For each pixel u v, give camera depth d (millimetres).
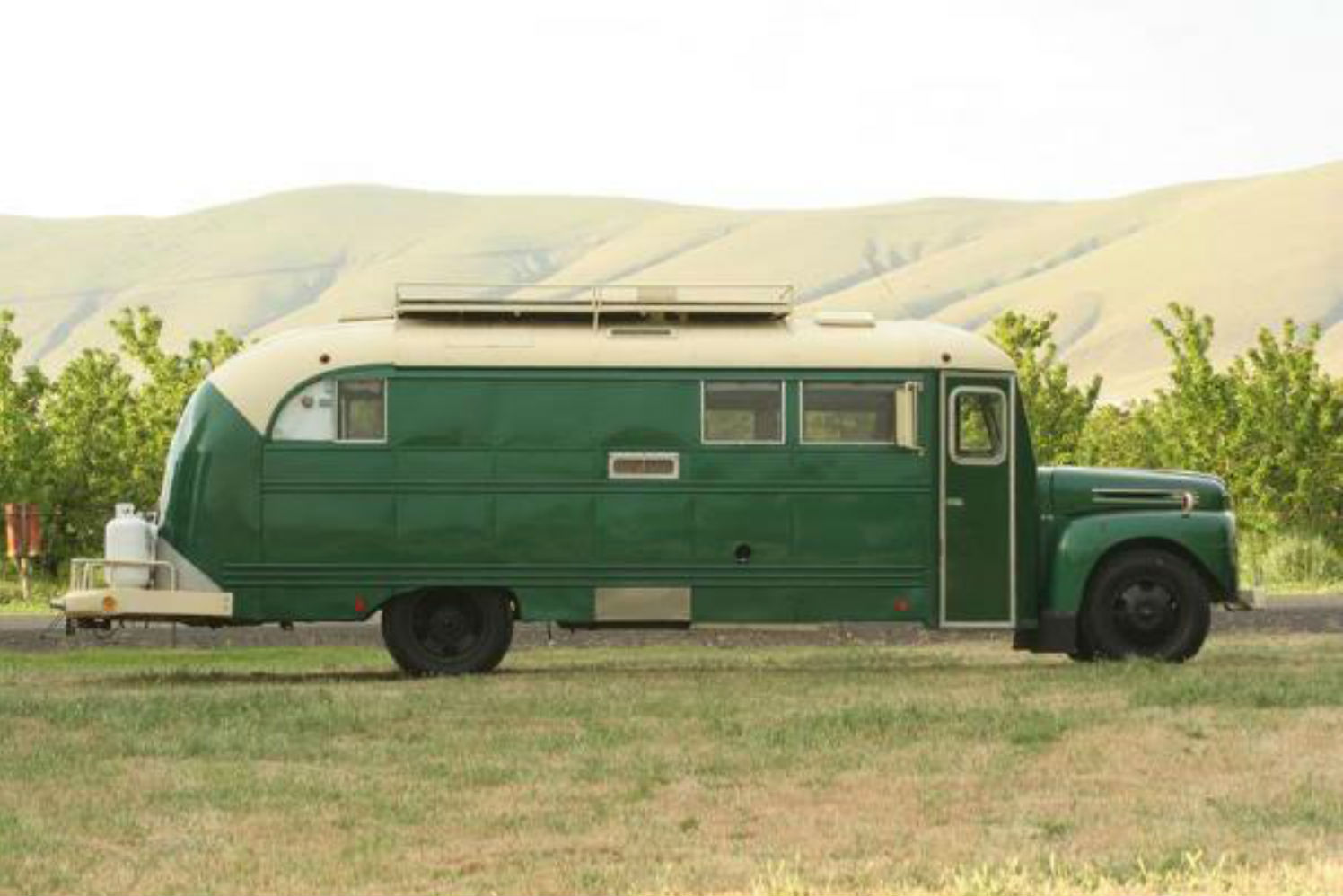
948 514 22281
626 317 22484
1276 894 10164
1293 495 42625
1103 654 22406
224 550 21953
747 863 11258
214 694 19250
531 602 22094
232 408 22031
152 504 42375
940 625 22219
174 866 11352
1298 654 23484
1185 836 11852
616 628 22203
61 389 43469
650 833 12219
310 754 15438
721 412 22250
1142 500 22688
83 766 14906
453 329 22312
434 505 22094
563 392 22203
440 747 15711
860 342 22391
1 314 43531
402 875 11109
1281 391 43594
